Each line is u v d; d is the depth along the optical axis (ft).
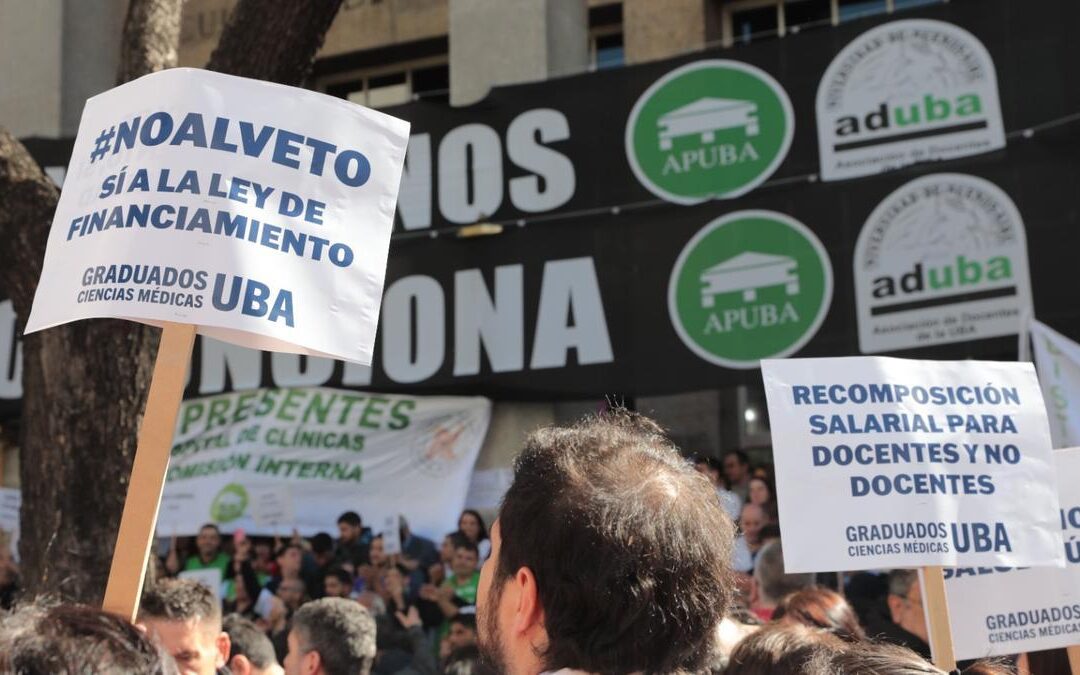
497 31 30.19
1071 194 21.40
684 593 4.83
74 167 7.84
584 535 4.76
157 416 7.02
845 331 22.72
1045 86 21.74
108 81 32.76
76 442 13.84
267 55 14.93
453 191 25.91
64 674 4.80
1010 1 22.11
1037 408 9.84
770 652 7.20
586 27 31.63
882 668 6.40
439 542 25.67
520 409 27.04
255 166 7.55
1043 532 9.57
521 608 4.92
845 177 23.06
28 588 13.76
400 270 26.11
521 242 25.35
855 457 9.35
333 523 26.37
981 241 21.91
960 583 10.67
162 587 10.41
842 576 20.62
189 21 37.47
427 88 37.83
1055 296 21.31
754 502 22.21
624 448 5.21
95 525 13.70
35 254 14.49
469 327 25.52
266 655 12.52
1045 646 10.56
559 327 24.89
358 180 7.79
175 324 7.29
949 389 9.73
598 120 25.13
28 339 14.47
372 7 37.83
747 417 30.94
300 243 7.54
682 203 24.26
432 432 26.55
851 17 34.47
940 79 22.50
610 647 4.72
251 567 25.99
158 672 5.01
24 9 32.35
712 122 24.20
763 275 23.48
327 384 27.02
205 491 26.99
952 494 9.43
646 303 24.30
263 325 7.29
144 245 7.34
